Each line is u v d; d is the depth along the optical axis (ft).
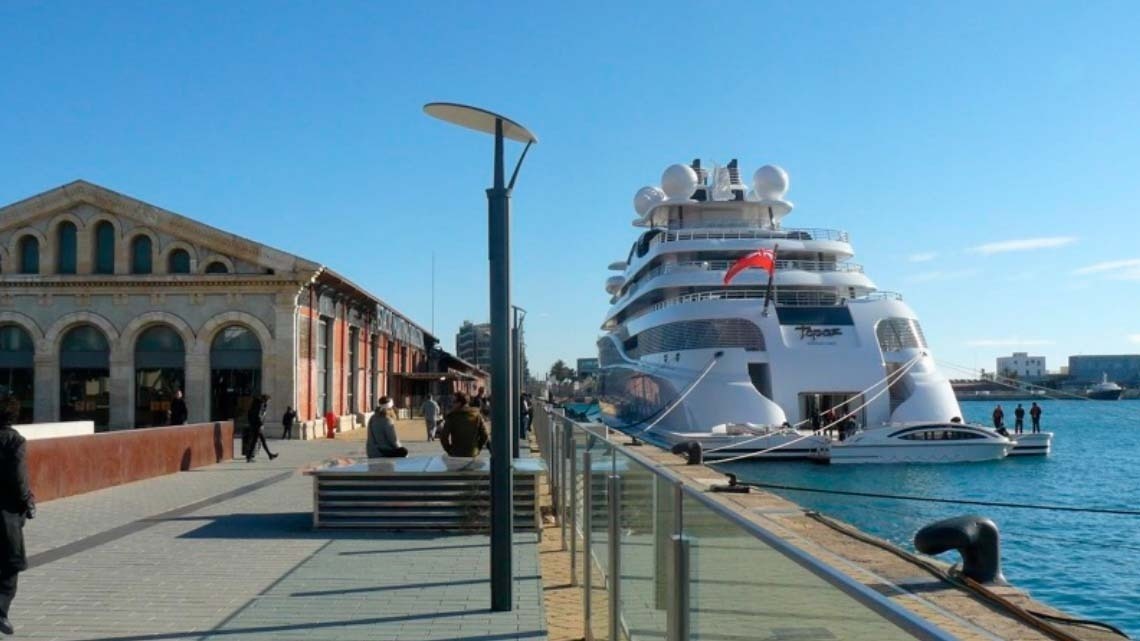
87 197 123.13
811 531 33.45
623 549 21.44
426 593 30.17
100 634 25.04
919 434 116.47
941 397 124.36
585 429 30.55
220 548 38.40
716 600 12.85
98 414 122.93
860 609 8.20
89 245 124.16
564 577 34.24
